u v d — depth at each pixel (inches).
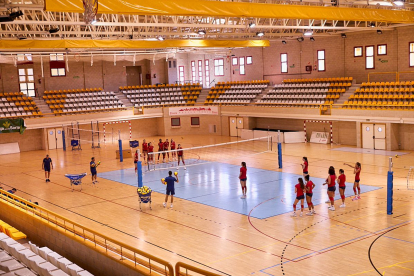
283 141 1556.3
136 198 909.2
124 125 1827.0
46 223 655.1
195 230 693.3
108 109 1809.8
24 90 1803.6
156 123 1902.1
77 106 1790.1
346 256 559.2
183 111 1866.4
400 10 1032.8
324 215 735.1
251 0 973.8
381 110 1318.9
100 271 531.8
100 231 704.4
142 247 626.8
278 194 885.2
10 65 1766.7
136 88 1961.1
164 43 1321.4
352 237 625.9
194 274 525.0
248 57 1898.4
